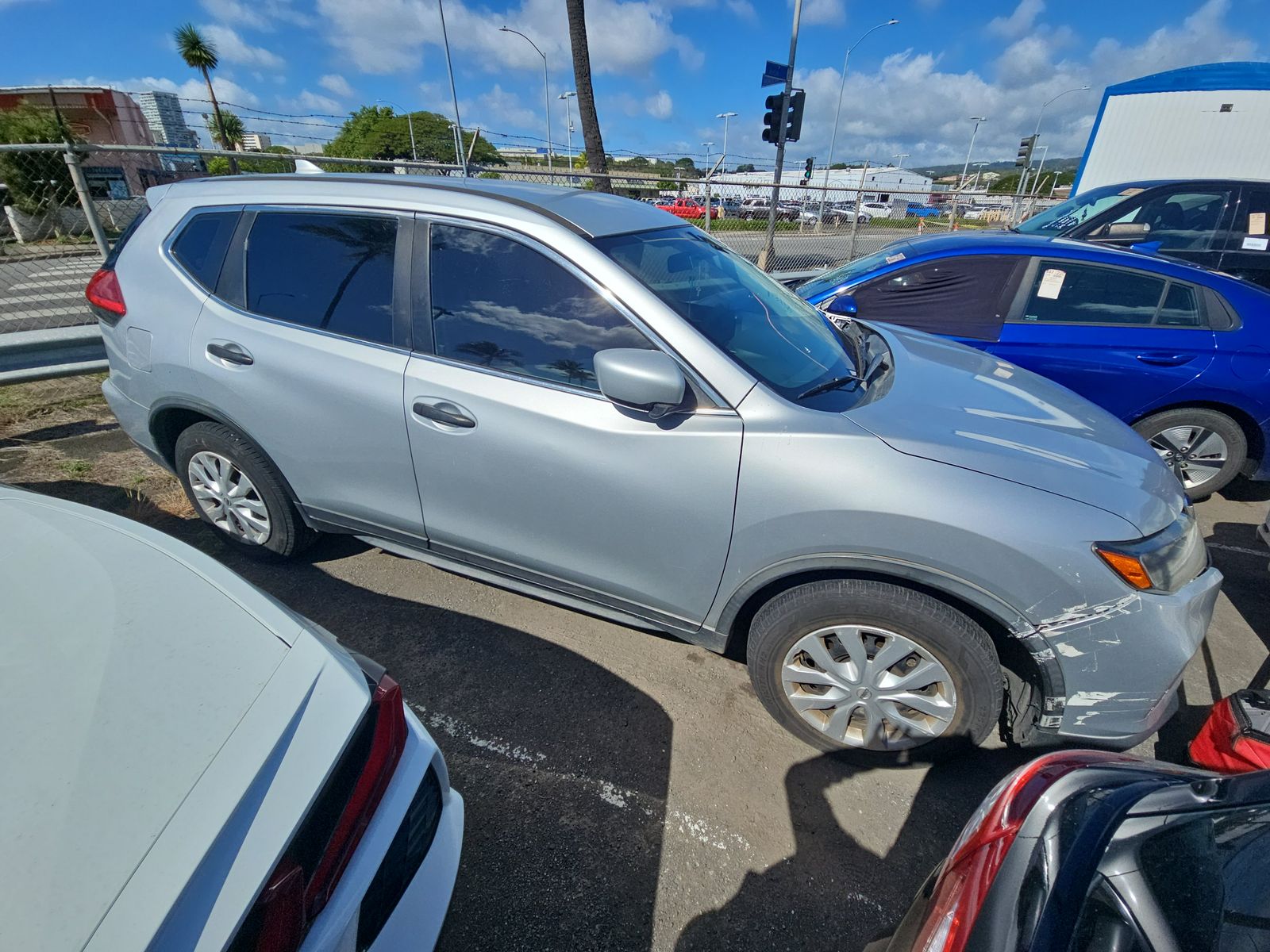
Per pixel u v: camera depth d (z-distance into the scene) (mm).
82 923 853
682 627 2256
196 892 909
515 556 2395
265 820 1008
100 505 3516
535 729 2312
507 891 1792
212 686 1187
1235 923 942
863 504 1843
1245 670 2760
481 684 2504
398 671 2549
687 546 2082
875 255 4676
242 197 2650
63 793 987
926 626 1887
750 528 1976
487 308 2264
